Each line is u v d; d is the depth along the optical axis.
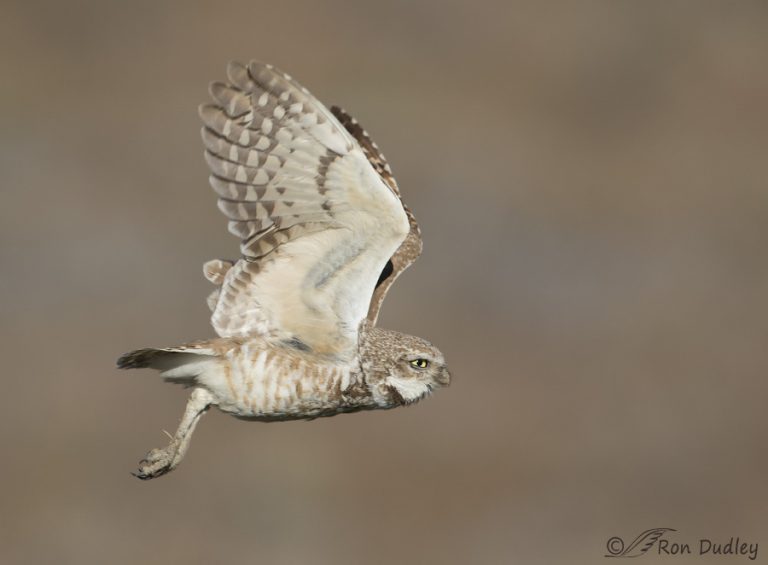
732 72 30.72
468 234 23.06
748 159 27.92
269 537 16.61
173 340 19.72
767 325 21.86
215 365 8.48
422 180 25.03
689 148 28.12
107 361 18.98
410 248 9.47
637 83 30.36
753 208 26.06
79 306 20.08
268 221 8.12
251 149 7.95
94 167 24.48
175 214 23.03
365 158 7.73
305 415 8.73
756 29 32.19
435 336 19.97
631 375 20.25
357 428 17.97
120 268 21.12
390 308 20.38
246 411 8.59
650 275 23.08
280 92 7.78
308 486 17.02
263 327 8.51
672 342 21.09
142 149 25.44
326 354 8.59
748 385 20.30
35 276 20.62
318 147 7.80
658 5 32.47
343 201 7.94
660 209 25.55
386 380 8.72
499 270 22.14
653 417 19.47
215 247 22.14
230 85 7.85
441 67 29.77
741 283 23.19
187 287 21.00
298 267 8.28
